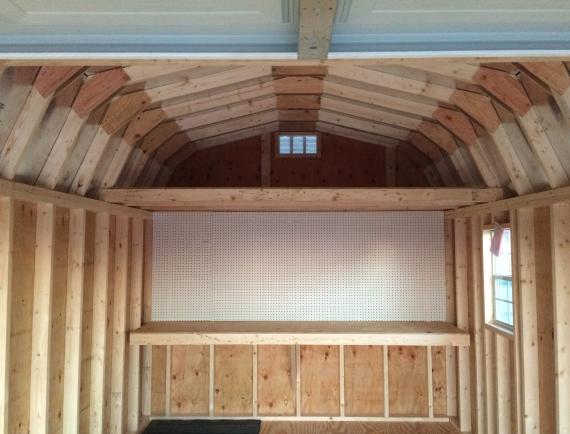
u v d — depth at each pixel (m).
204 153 5.75
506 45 1.31
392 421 5.26
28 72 2.59
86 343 3.99
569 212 3.31
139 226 5.08
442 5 1.14
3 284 2.85
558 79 2.58
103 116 3.45
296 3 1.14
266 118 5.21
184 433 4.92
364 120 5.00
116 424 4.52
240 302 5.39
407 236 5.40
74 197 3.57
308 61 1.45
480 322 4.67
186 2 1.14
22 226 3.10
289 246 5.42
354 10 1.16
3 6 1.15
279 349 5.46
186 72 3.57
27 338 3.18
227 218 5.44
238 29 1.27
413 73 3.54
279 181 5.73
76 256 3.73
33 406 3.21
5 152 2.74
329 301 5.38
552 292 3.39
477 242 4.70
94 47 1.34
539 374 3.64
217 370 5.44
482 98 3.45
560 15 1.18
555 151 3.18
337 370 5.43
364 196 4.25
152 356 5.43
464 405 4.94
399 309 5.36
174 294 5.40
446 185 5.25
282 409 5.41
